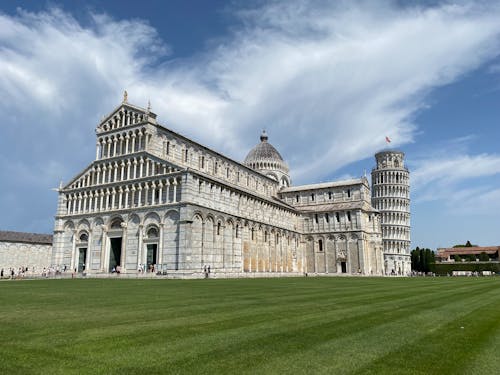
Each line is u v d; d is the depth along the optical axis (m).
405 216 184.00
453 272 160.12
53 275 84.69
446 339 14.59
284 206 117.69
